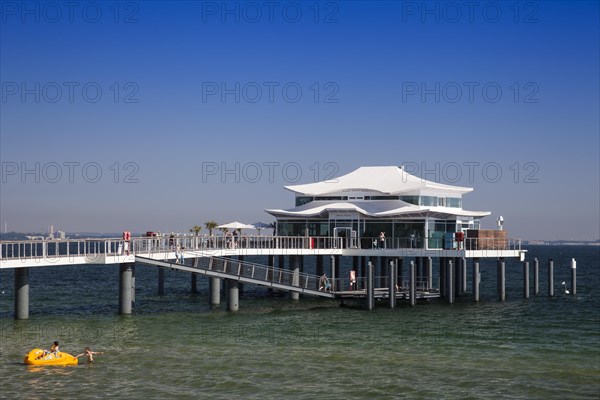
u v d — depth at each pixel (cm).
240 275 6372
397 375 4034
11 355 4400
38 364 4178
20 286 5616
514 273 14262
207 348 4662
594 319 6181
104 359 4334
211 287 6806
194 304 7100
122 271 5956
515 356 4544
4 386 3753
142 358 4359
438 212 7456
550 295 8088
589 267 17200
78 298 7888
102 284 10225
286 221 8006
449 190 8400
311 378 3959
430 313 6384
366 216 7638
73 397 3584
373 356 4484
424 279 8350
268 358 4394
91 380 3878
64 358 4247
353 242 7562
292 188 8525
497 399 3622
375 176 8788
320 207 8106
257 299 7425
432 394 3697
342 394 3678
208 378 3938
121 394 3641
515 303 7281
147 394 3647
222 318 5959
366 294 6581
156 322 5666
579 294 8606
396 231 7562
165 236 6200
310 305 6844
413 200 7944
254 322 5750
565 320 6109
